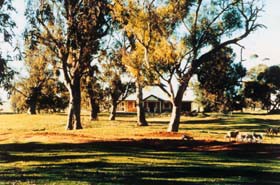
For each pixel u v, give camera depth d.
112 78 79.00
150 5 47.28
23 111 116.81
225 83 89.69
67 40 56.56
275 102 113.88
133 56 48.34
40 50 58.03
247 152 32.75
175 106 50.19
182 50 47.84
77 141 39.91
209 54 48.88
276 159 29.67
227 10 47.84
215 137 44.22
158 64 47.66
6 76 37.38
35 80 106.62
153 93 128.12
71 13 55.75
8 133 49.59
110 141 39.72
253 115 101.06
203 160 28.91
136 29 47.41
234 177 22.84
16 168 25.22
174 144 37.31
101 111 119.12
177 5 46.97
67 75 58.47
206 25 48.12
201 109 125.44
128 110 133.75
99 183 20.47
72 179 21.50
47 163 27.23
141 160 28.66
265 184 21.30
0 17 36.66
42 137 43.31
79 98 59.28
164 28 47.28
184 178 22.36
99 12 55.81
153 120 83.06
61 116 91.94
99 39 58.28
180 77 48.88
